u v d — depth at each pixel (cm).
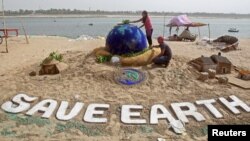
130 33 1111
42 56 1661
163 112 806
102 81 977
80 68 1077
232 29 5244
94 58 1140
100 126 750
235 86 984
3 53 1783
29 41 2412
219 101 867
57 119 779
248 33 4969
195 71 1079
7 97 894
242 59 1642
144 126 753
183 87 949
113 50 1121
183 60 1188
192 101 863
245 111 820
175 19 2791
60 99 870
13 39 2523
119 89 932
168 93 910
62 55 1278
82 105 838
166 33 4694
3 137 700
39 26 7769
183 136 718
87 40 2539
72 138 701
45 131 729
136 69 1030
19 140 688
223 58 1155
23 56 1670
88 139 698
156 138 706
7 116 796
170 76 1010
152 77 995
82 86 950
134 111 813
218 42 2289
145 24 1204
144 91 920
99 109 820
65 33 4722
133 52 1111
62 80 1002
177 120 774
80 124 757
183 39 2653
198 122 771
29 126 750
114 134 721
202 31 5431
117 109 820
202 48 2044
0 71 1270
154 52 1117
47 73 1080
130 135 718
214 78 1041
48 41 2450
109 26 7706
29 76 1070
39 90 931
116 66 1070
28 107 838
